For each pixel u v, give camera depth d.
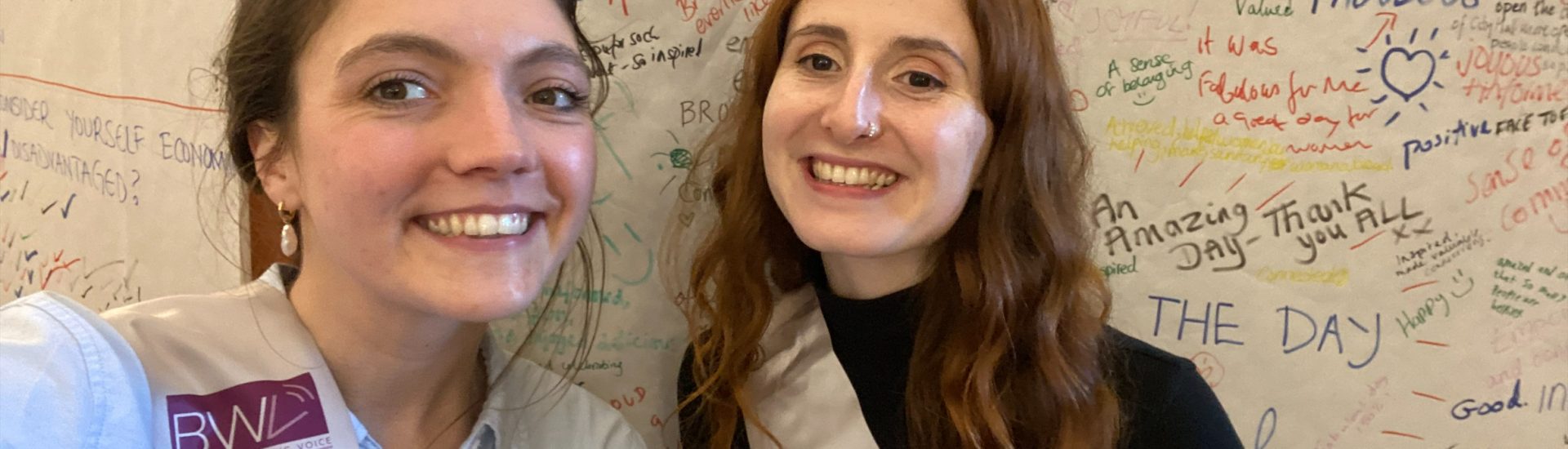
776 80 0.86
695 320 1.03
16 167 1.25
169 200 1.16
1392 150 1.04
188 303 0.71
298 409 0.69
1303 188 1.05
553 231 0.72
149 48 1.15
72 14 1.18
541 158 0.67
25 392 0.54
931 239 0.83
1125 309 1.11
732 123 1.04
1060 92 0.87
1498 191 1.04
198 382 0.66
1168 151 1.07
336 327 0.73
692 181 1.09
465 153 0.62
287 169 0.69
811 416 0.93
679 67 1.09
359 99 0.62
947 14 0.79
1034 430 0.85
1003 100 0.81
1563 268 1.04
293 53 0.65
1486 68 1.02
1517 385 1.07
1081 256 0.89
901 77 0.81
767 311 0.96
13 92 1.24
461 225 0.66
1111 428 0.83
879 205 0.81
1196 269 1.09
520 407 0.88
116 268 1.21
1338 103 1.04
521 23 0.65
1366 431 1.09
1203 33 1.04
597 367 1.15
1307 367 1.09
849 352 0.93
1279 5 1.03
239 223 1.00
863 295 0.93
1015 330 0.87
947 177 0.79
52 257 1.25
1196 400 0.84
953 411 0.84
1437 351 1.07
